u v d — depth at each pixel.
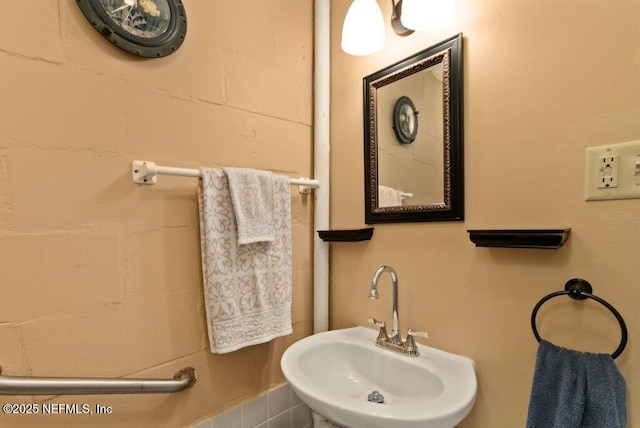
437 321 0.98
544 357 0.70
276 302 1.07
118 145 0.84
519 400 0.81
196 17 0.98
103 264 0.82
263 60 1.15
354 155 1.22
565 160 0.74
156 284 0.91
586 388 0.63
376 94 1.14
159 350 0.92
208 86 1.01
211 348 0.96
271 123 1.18
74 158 0.78
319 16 1.28
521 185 0.80
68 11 0.76
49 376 0.75
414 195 1.03
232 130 1.07
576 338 0.72
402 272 1.07
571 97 0.73
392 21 1.08
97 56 0.81
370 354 1.04
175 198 0.94
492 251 0.86
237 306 0.98
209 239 0.94
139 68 0.87
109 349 0.83
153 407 0.91
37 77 0.73
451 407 0.70
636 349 0.65
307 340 1.08
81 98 0.78
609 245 0.68
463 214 0.91
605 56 0.68
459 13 0.92
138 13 0.86
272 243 1.07
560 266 0.74
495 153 0.85
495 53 0.85
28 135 0.72
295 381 0.83
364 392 1.02
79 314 0.79
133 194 0.87
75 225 0.78
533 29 0.78
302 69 1.28
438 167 0.96
